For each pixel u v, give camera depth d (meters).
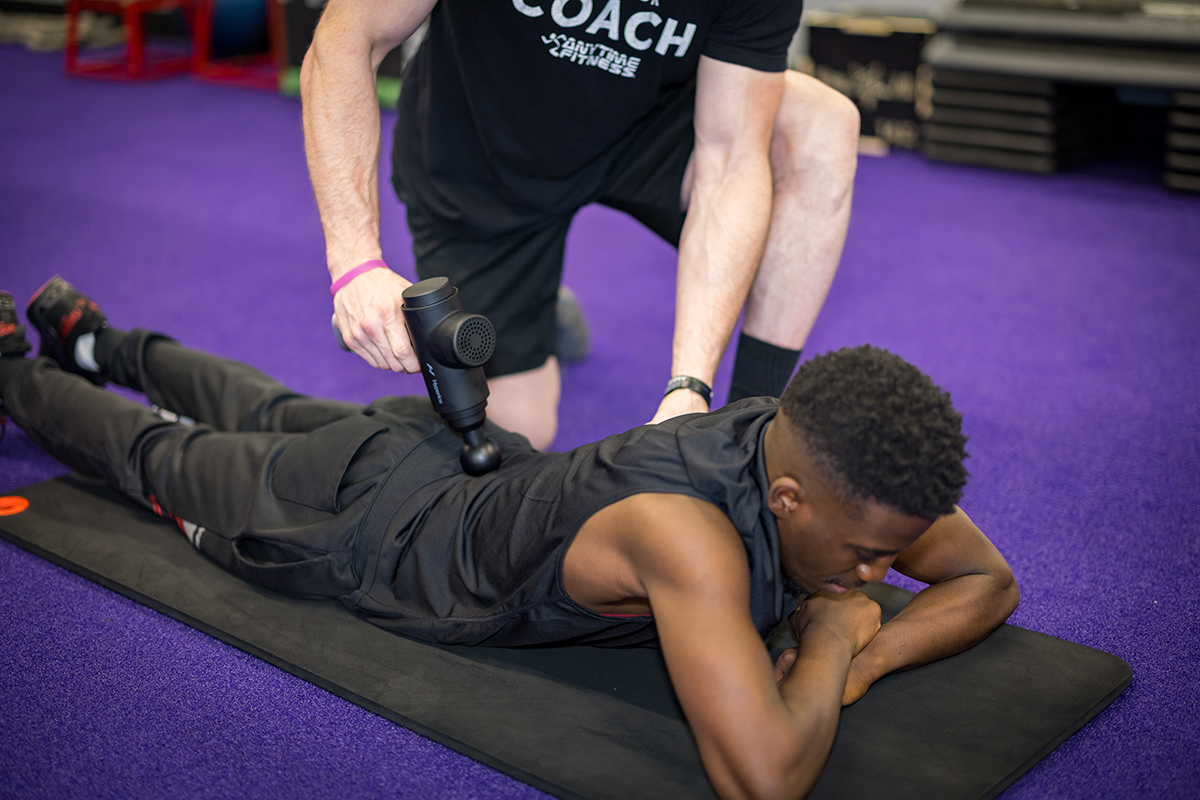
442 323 1.32
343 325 1.45
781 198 1.75
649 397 2.38
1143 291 2.95
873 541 1.07
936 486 1.03
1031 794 1.22
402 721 1.30
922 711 1.30
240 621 1.49
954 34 4.03
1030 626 1.56
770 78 1.57
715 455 1.15
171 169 4.12
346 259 1.47
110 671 1.43
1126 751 1.29
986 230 3.46
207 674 1.43
